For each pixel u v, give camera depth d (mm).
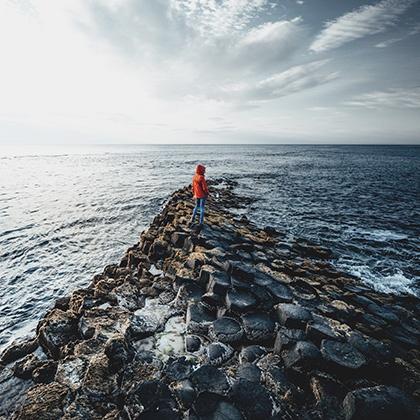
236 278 7625
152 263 10648
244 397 4035
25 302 9836
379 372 4707
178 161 85812
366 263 13797
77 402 4211
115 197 28594
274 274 8820
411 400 3924
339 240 17125
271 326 5902
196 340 5676
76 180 41656
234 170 59250
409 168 67250
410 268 13344
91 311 6730
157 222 16875
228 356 5273
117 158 99938
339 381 4566
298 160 94688
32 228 18062
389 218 22438
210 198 26500
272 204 26719
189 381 4402
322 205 26672
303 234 18141
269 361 5055
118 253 14414
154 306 7008
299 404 4238
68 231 17641
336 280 10578
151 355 5242
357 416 3754
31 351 6480
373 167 69312
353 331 5570
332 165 74562
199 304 6723
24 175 46906
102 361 4785
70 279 11602
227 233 13859
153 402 3998
